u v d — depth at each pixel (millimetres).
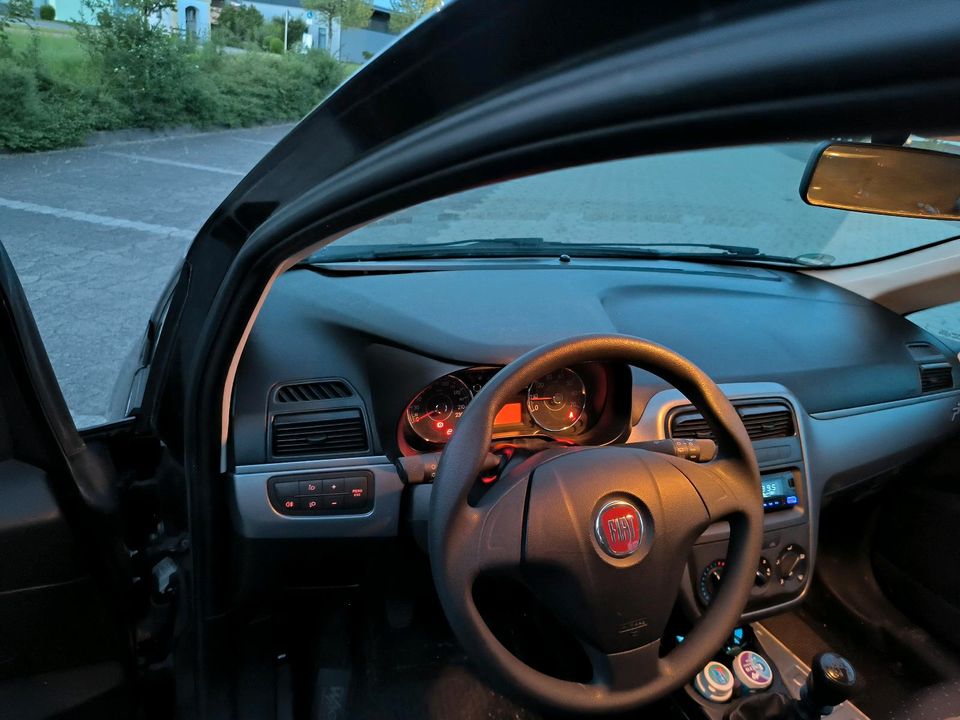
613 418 1627
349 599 1961
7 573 1392
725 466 1200
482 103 516
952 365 2178
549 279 2045
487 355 1594
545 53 468
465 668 1954
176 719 1724
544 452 1153
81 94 9898
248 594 1724
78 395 2389
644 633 1116
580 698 1113
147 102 10781
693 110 411
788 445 1753
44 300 3275
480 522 1070
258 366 1596
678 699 1729
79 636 1521
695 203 4117
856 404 1945
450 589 1060
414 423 1636
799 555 1771
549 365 1104
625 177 4430
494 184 584
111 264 3947
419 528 1606
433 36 521
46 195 5707
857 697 1939
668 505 1106
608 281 2107
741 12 382
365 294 1793
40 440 1352
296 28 16266
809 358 1950
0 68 8898
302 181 781
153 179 6977
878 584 2195
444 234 2598
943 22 321
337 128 672
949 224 2684
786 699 1719
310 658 1965
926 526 2066
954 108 338
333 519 1597
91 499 1431
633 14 419
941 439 2066
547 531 1063
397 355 1602
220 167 8148
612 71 433
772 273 2453
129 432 1945
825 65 353
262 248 899
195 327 1264
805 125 388
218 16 15977
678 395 1657
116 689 1615
